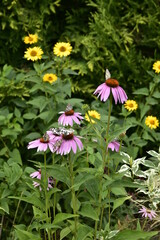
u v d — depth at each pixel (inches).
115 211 119.3
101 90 82.8
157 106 154.3
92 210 83.7
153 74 141.1
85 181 89.4
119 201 88.8
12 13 158.4
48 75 132.5
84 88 158.6
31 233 88.6
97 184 89.4
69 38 164.9
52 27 168.7
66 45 135.8
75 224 89.7
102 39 156.6
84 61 161.6
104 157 84.8
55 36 169.8
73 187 86.0
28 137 135.0
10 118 141.1
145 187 112.0
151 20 158.7
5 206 109.6
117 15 162.7
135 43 162.9
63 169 86.3
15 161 124.6
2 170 119.5
